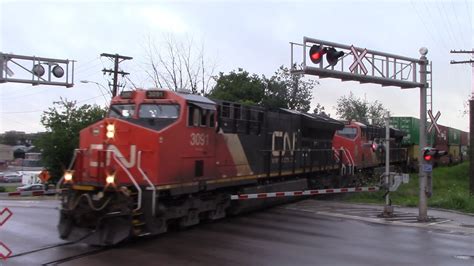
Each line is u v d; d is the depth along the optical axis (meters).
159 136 12.34
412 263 10.12
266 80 40.91
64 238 11.66
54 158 38.41
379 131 32.50
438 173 38.56
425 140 16.62
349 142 26.94
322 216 16.91
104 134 12.44
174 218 13.31
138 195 11.82
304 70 13.53
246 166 17.00
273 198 19.06
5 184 77.50
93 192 11.73
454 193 21.98
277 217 16.56
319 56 13.68
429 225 15.37
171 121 13.19
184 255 10.47
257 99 38.66
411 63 16.62
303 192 18.20
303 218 16.34
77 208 11.55
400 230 14.32
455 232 14.18
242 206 16.69
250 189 17.36
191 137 13.72
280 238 12.57
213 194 15.59
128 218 11.36
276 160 19.31
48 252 10.72
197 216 14.41
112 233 11.23
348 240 12.52
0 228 13.87
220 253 10.68
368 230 14.18
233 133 16.19
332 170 25.14
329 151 24.58
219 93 35.97
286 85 41.12
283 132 20.02
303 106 41.69
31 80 21.06
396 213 17.84
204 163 14.40
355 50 14.48
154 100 13.48
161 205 12.55
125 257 10.27
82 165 12.12
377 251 11.26
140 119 13.34
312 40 13.81
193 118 13.82
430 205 20.19
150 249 11.10
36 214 17.27
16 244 11.56
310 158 22.47
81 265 9.54
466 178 37.94
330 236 13.03
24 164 120.12
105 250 10.98
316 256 10.55
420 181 16.45
